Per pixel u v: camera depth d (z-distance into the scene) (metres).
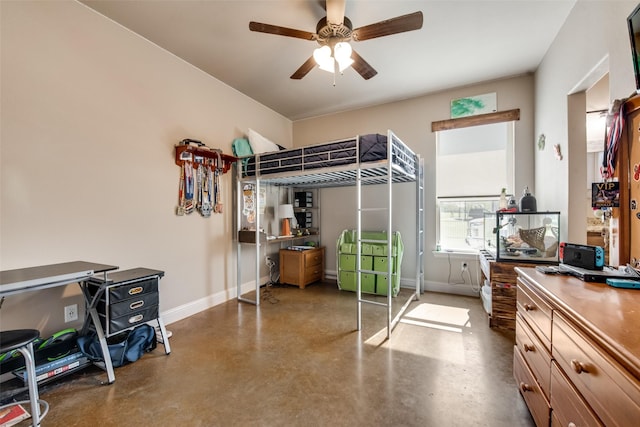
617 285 1.29
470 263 3.78
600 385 0.86
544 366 1.30
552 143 2.77
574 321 1.00
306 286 4.31
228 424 1.55
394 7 2.31
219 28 2.57
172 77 2.98
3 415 1.60
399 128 4.17
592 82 2.17
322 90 3.83
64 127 2.18
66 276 1.73
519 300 1.73
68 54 2.20
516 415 1.59
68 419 1.58
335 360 2.19
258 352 2.32
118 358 2.08
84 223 2.29
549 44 2.80
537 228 2.56
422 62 3.13
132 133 2.63
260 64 3.18
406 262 4.20
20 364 1.80
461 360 2.18
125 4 2.27
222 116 3.59
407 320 2.97
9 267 1.91
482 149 3.75
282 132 4.79
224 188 3.58
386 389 1.83
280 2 2.24
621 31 1.62
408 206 4.18
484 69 3.29
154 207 2.81
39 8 2.05
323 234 4.87
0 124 1.88
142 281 2.20
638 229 1.43
